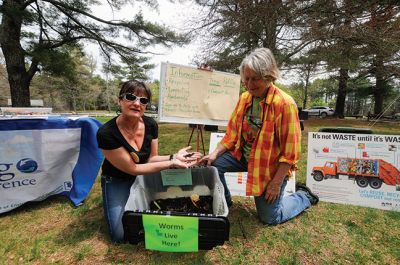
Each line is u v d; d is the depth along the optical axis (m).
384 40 6.39
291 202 2.13
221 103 2.89
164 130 9.18
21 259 1.67
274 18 6.47
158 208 1.84
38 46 8.66
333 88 25.80
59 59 9.11
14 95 9.07
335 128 2.60
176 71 2.68
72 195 2.50
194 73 2.76
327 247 1.75
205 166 1.97
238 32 7.07
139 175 1.80
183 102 2.72
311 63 8.08
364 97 23.34
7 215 2.25
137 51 10.48
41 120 2.28
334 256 1.66
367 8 6.52
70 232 1.96
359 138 2.42
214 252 1.70
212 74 2.85
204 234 1.36
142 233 1.43
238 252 1.70
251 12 6.66
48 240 1.86
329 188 2.50
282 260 1.61
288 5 6.45
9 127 2.16
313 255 1.67
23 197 2.30
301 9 6.45
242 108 1.99
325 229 1.97
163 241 1.41
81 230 1.99
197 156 1.95
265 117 1.77
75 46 10.60
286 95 1.76
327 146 2.53
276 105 1.73
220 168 2.12
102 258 1.66
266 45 6.98
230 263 1.59
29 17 7.26
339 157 2.47
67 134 2.42
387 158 2.31
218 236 1.35
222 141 2.15
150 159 2.04
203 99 2.81
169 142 6.00
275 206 1.93
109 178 1.94
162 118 2.63
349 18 6.48
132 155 1.77
